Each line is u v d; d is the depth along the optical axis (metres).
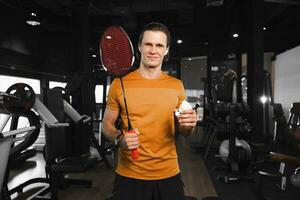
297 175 3.24
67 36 8.72
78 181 4.01
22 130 2.51
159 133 1.26
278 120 3.72
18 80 6.95
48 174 3.55
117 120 1.33
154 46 1.25
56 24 7.91
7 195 2.89
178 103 1.30
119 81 1.30
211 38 9.28
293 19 8.31
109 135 1.32
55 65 8.35
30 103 2.56
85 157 3.71
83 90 5.46
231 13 8.00
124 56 1.27
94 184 4.14
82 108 5.45
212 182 4.25
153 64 1.26
